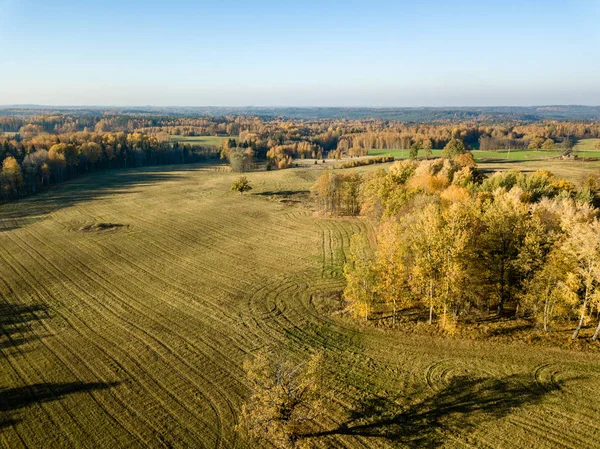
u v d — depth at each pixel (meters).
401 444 26.64
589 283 34.19
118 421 29.27
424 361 35.06
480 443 26.33
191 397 31.59
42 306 47.06
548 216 47.19
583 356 34.09
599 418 27.80
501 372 32.94
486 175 102.25
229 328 41.75
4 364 36.00
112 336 40.47
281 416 25.73
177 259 62.31
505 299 43.88
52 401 31.33
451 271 37.19
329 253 63.56
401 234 43.09
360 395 31.20
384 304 45.16
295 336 39.97
